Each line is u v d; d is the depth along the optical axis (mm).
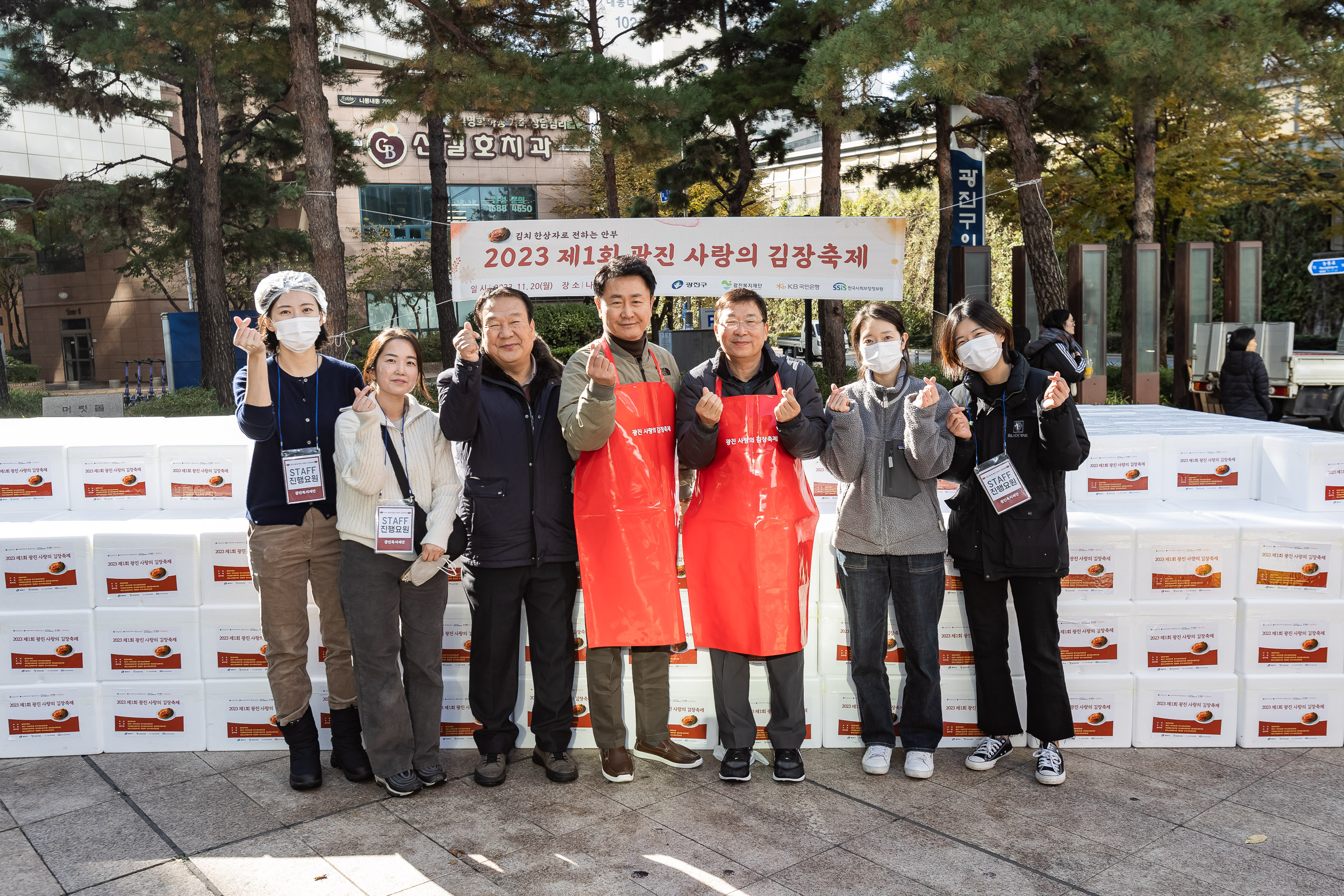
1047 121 16047
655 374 3375
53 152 30344
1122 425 4711
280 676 3299
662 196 23594
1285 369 12078
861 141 33156
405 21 14500
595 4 16438
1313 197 18203
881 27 8859
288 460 3189
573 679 3447
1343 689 3598
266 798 3275
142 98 19531
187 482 3992
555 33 14312
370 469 3082
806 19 11805
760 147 18797
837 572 3613
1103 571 3605
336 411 3318
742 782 3398
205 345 17109
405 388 3160
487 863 2828
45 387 30844
